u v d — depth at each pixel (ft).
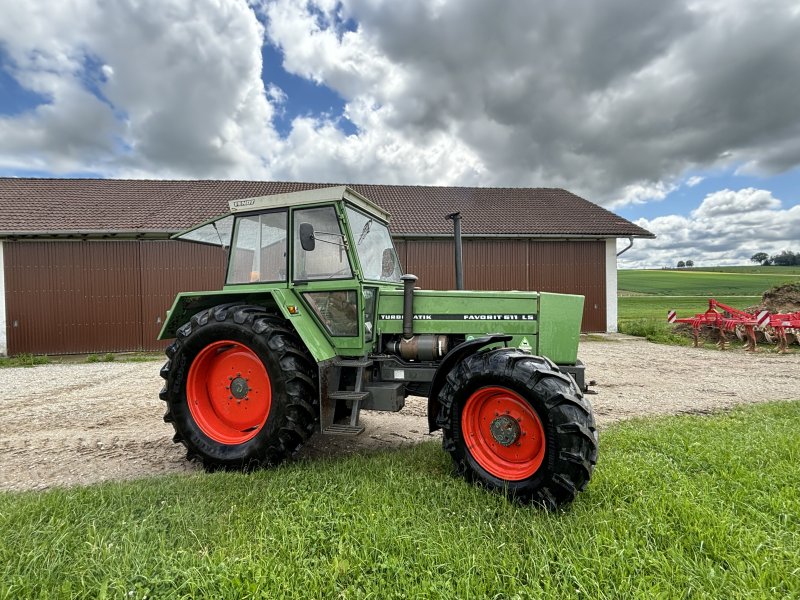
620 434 11.25
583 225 39.11
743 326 31.83
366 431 12.80
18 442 12.20
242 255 11.05
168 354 10.45
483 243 37.19
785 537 6.25
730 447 9.68
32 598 5.09
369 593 5.10
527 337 10.25
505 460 8.30
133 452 11.35
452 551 5.83
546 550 5.82
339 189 9.98
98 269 31.73
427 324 10.61
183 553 5.81
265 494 7.79
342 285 10.04
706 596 4.97
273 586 5.19
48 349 31.22
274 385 9.34
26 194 37.22
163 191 40.16
